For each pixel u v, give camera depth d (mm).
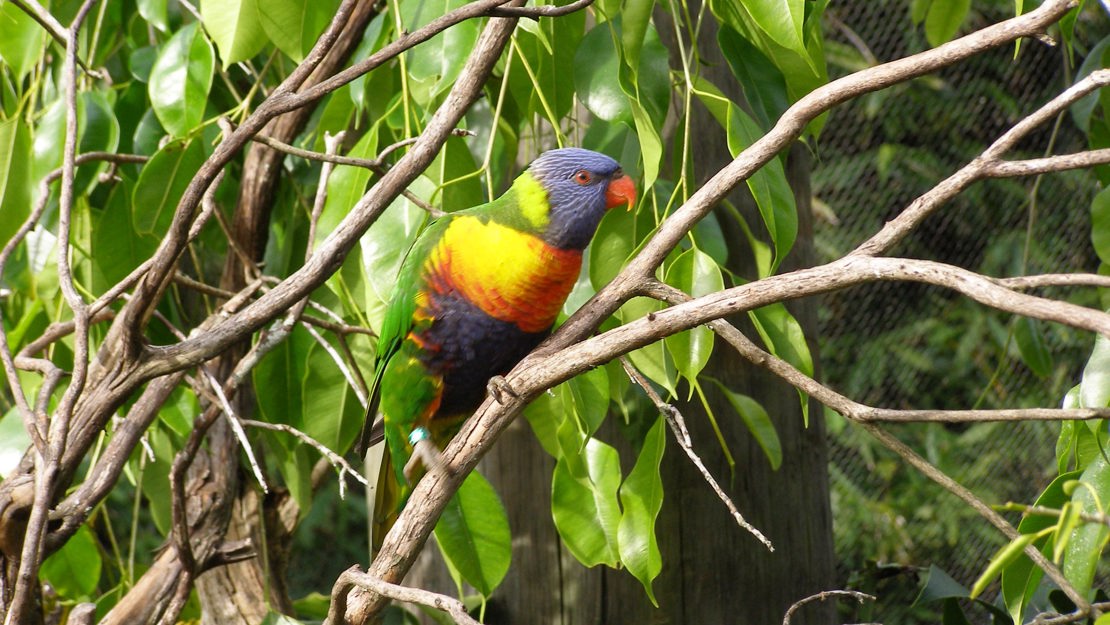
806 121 2988
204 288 4055
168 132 4320
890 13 10094
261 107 3049
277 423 4660
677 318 2898
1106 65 4477
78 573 5102
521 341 4035
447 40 3756
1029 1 4332
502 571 3979
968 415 2666
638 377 3398
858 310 10664
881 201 10359
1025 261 4797
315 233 3773
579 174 3875
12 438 4074
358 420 4609
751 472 4777
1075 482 2092
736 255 4707
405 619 5125
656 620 4668
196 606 5789
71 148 3395
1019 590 3336
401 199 3883
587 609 4727
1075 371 9766
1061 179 9898
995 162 2762
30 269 4582
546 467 4820
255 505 5125
